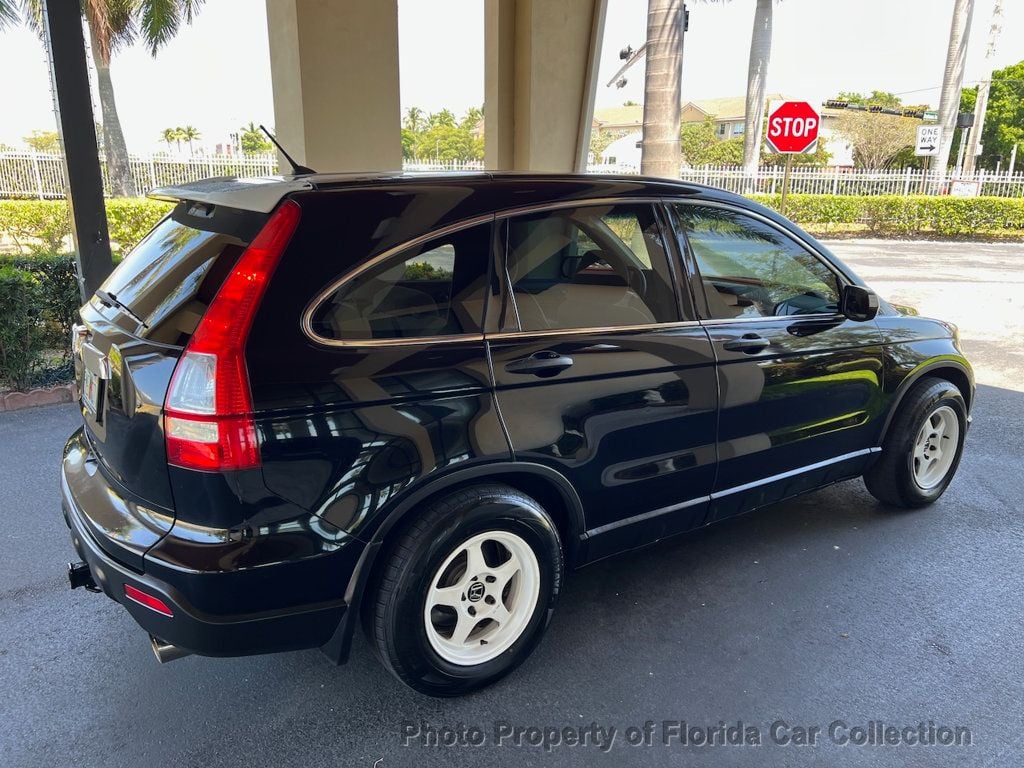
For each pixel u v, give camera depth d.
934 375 4.34
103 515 2.42
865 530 4.17
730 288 3.37
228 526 2.20
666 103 12.82
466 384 2.54
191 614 2.21
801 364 3.54
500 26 8.98
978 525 4.25
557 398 2.75
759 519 4.31
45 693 2.80
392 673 2.63
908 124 34.31
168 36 22.48
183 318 2.28
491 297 2.65
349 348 2.35
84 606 3.38
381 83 7.31
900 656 3.07
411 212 2.52
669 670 2.97
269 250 2.28
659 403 3.04
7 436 5.34
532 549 2.78
